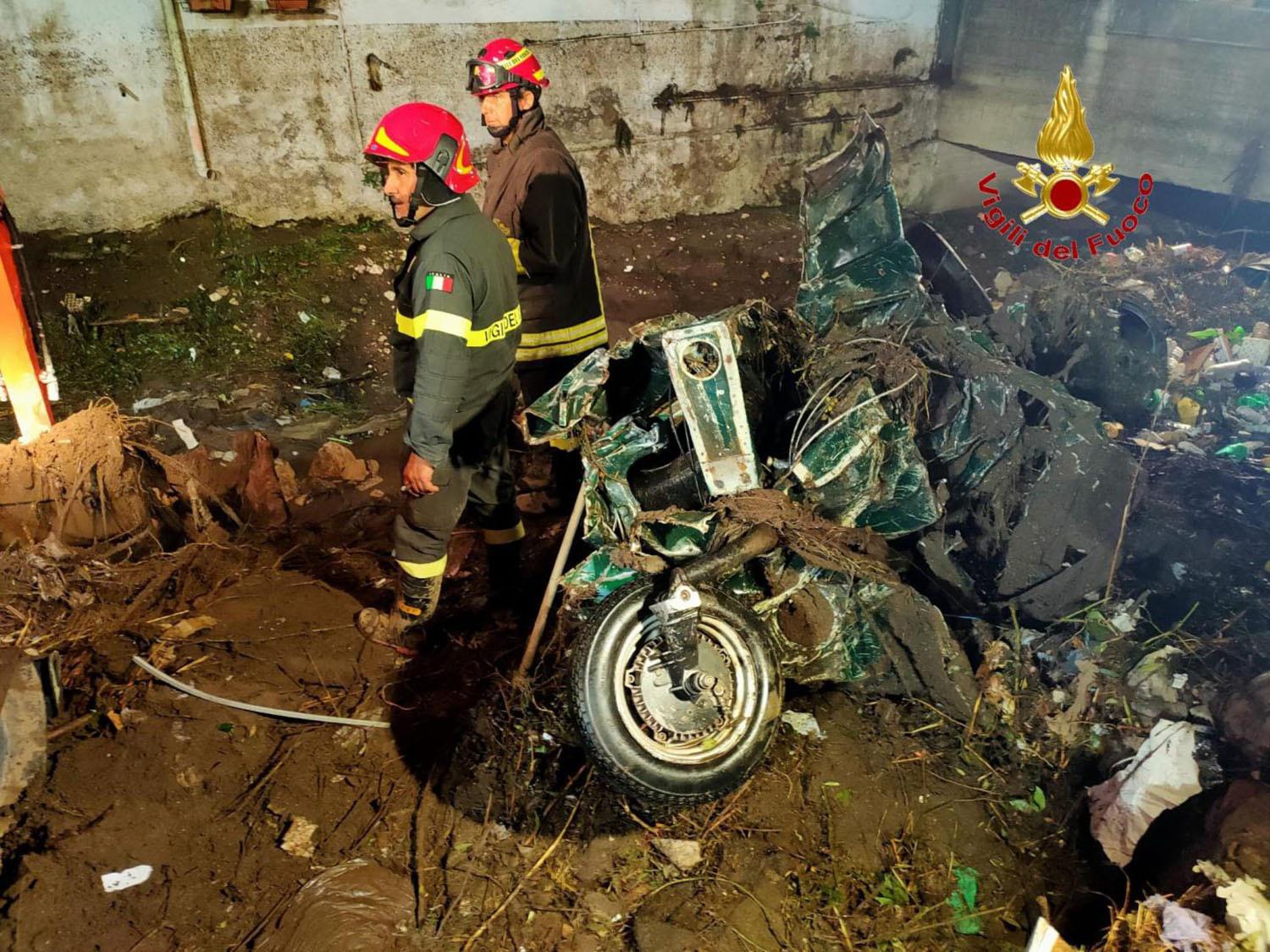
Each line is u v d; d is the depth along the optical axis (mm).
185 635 3008
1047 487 3295
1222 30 6637
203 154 5461
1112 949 2236
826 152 8133
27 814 2320
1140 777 2598
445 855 2453
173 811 2422
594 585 2801
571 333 3766
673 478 2896
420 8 5789
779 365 3295
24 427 3549
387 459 4660
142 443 4156
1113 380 4445
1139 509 3910
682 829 2570
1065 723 2969
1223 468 4305
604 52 6637
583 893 2396
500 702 2869
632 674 2461
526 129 3551
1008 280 6809
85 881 2219
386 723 2789
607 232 7141
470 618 3309
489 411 2869
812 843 2582
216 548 3500
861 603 2887
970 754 2879
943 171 8734
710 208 7723
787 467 2953
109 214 5316
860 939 2355
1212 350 5445
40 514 3219
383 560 3660
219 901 2256
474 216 2609
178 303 5273
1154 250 6938
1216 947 2143
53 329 4906
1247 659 3168
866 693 3035
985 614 3303
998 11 7875
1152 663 3107
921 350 3527
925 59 8258
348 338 5539
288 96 5582
